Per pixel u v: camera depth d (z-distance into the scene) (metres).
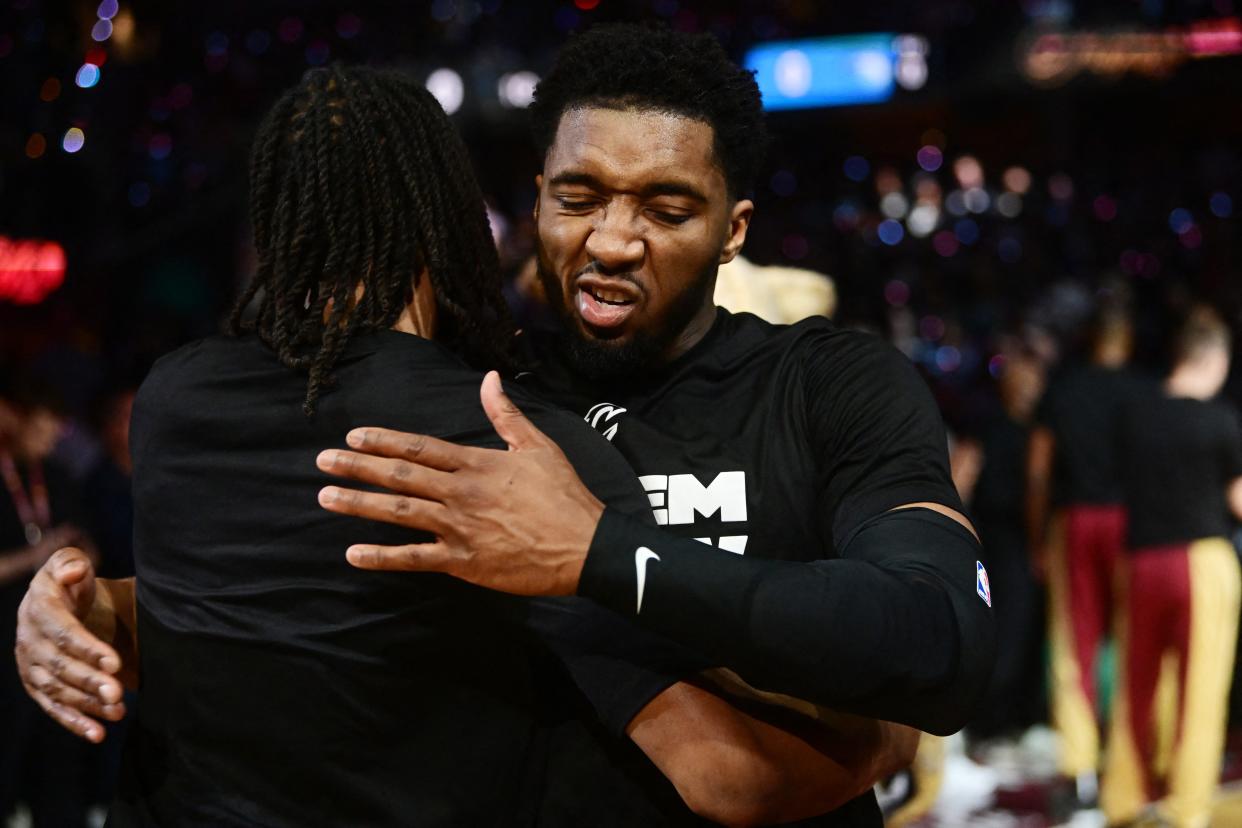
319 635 1.18
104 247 8.27
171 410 1.27
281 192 1.28
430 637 1.17
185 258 8.97
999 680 5.25
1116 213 12.68
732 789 1.22
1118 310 4.93
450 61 11.41
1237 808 4.49
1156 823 4.35
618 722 1.20
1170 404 4.17
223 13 9.14
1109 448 4.78
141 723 1.30
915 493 1.29
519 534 1.08
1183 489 4.17
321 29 9.98
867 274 12.34
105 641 1.44
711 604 1.06
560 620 1.17
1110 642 4.95
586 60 1.42
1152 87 12.73
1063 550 4.82
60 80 5.50
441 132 1.33
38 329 7.95
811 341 1.47
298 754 1.19
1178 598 4.14
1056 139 13.51
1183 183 12.91
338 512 1.11
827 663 1.06
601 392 1.51
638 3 11.72
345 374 1.22
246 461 1.23
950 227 12.73
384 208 1.27
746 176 1.47
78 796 3.99
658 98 1.38
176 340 8.59
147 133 8.21
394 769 1.18
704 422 1.46
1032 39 12.57
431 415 1.18
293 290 1.26
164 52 8.43
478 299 1.40
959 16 13.02
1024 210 12.77
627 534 1.09
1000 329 9.97
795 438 1.41
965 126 13.76
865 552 1.21
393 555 1.08
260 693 1.20
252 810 1.20
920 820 4.41
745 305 2.08
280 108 1.30
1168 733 4.19
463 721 1.19
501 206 11.98
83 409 6.21
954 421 7.23
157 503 1.27
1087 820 4.42
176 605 1.25
